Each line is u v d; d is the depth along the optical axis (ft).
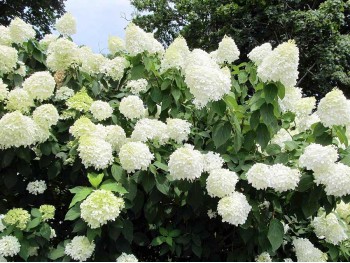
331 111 8.68
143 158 8.73
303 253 9.46
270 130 9.39
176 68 10.68
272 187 8.79
